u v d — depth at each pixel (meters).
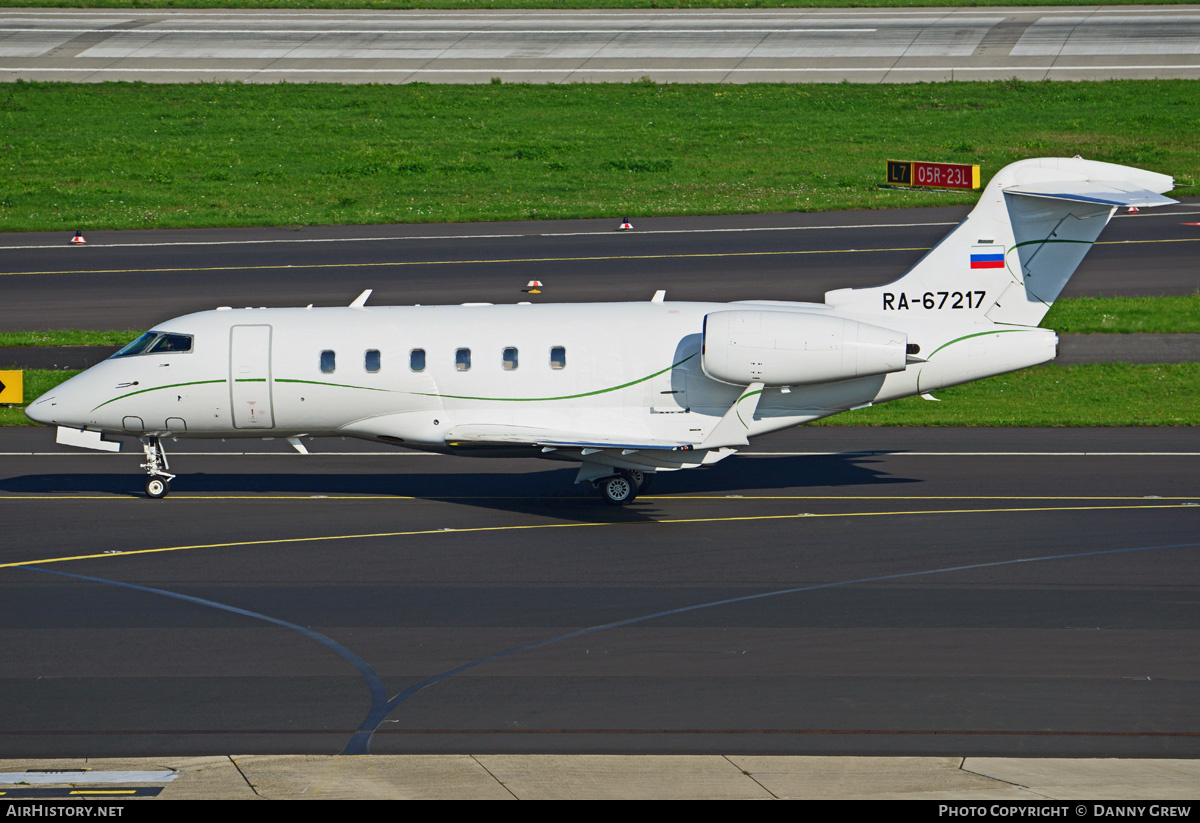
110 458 112.81
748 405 91.31
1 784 47.56
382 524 89.06
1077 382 132.75
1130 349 141.25
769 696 57.12
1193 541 81.94
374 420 95.25
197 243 187.62
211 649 64.19
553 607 70.31
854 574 75.81
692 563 78.56
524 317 94.94
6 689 58.75
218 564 79.38
